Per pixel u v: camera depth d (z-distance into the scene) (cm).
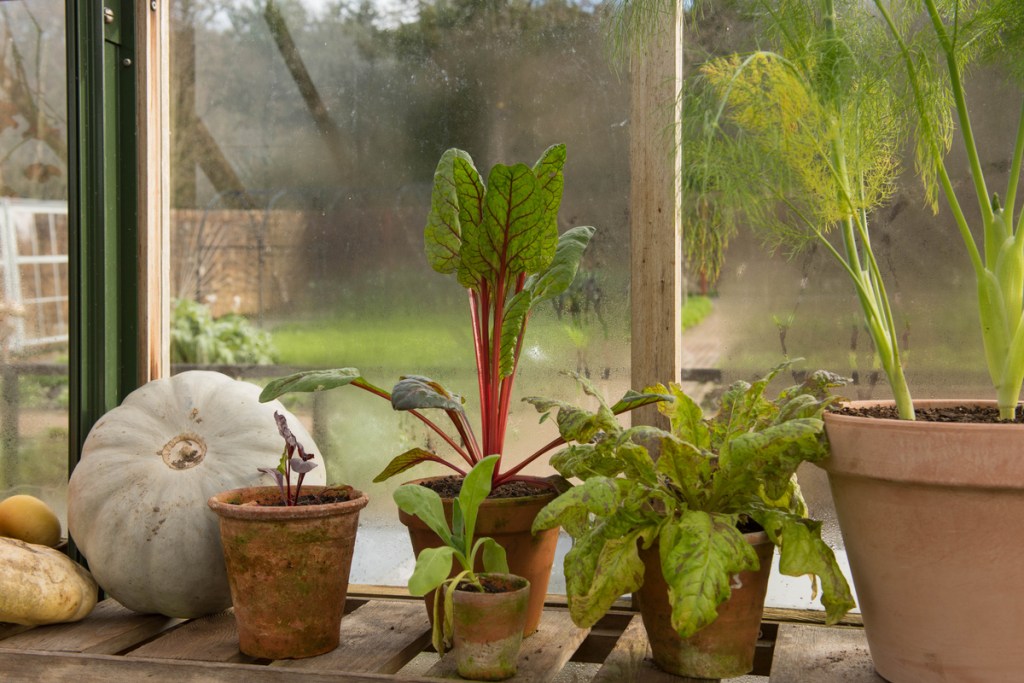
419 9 202
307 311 212
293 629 147
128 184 208
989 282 137
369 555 203
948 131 162
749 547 126
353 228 208
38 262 205
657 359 175
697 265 188
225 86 215
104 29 200
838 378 150
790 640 153
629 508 135
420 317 204
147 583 166
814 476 183
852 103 143
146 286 208
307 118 211
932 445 121
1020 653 122
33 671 150
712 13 183
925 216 176
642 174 175
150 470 172
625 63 189
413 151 204
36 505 189
